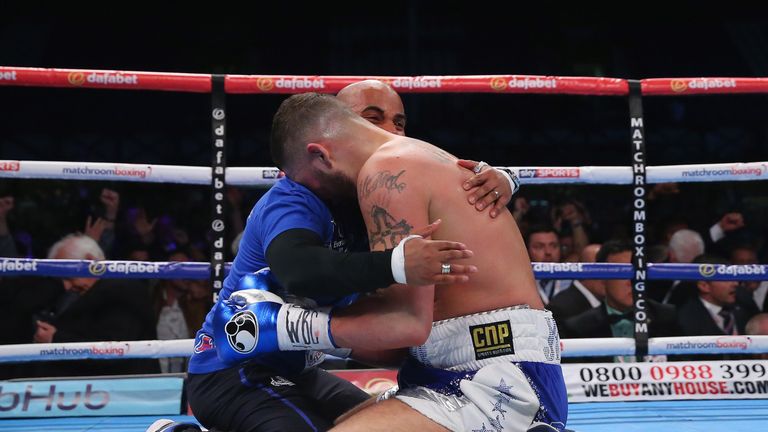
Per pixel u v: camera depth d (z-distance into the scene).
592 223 6.42
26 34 10.82
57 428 2.96
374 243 1.73
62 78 3.20
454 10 11.41
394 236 1.70
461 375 1.78
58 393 3.21
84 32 10.80
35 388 3.21
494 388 1.75
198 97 8.92
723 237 5.33
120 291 3.84
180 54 10.83
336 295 1.66
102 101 8.73
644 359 4.41
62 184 5.88
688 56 11.05
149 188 6.21
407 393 1.82
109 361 4.15
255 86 3.31
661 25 11.18
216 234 3.25
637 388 3.44
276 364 2.04
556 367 1.85
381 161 1.78
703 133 8.74
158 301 4.49
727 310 4.42
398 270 1.57
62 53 10.69
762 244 5.54
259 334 1.76
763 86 3.44
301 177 1.92
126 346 3.18
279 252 1.73
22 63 10.48
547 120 8.93
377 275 1.59
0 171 3.11
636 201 3.38
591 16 11.24
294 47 11.22
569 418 3.06
